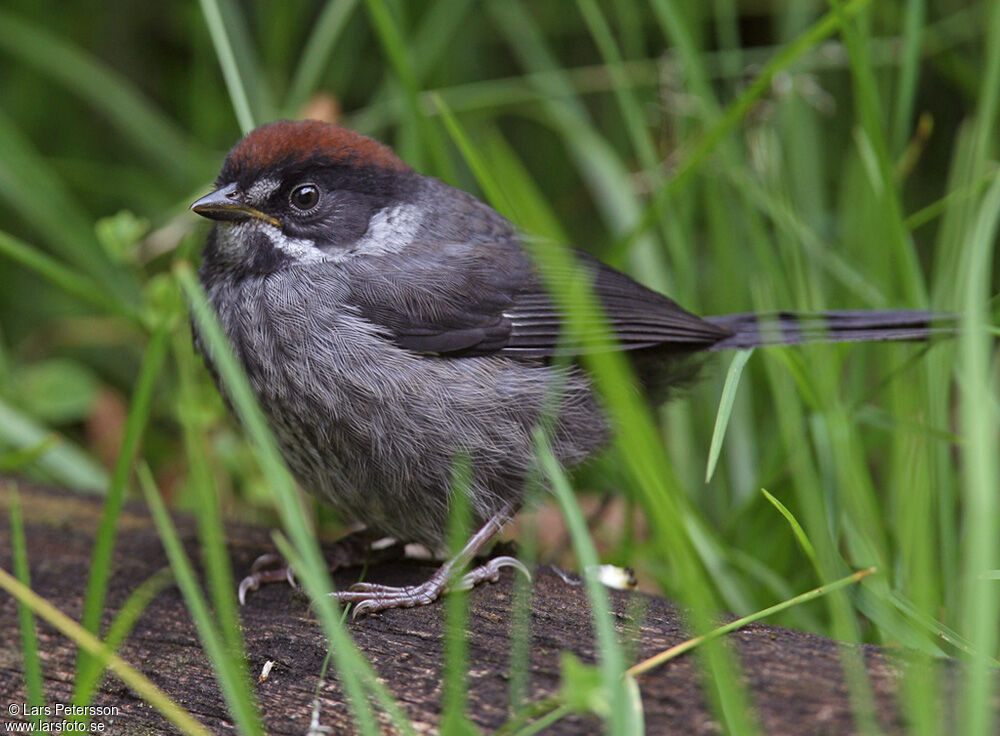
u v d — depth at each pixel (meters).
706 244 11.53
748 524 8.55
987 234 7.04
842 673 5.34
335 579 7.58
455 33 12.32
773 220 9.45
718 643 5.20
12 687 6.62
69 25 12.94
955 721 4.85
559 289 6.98
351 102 13.00
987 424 5.20
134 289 11.44
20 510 8.24
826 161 11.83
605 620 4.75
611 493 9.26
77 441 11.73
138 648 6.63
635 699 4.96
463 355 7.34
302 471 7.44
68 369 10.34
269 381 7.20
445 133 11.31
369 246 7.52
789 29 10.33
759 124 9.80
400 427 7.11
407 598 6.62
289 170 7.38
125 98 11.50
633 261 9.92
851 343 8.51
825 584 6.44
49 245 12.49
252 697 6.12
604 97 12.77
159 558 7.73
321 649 6.29
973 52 11.45
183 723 5.24
